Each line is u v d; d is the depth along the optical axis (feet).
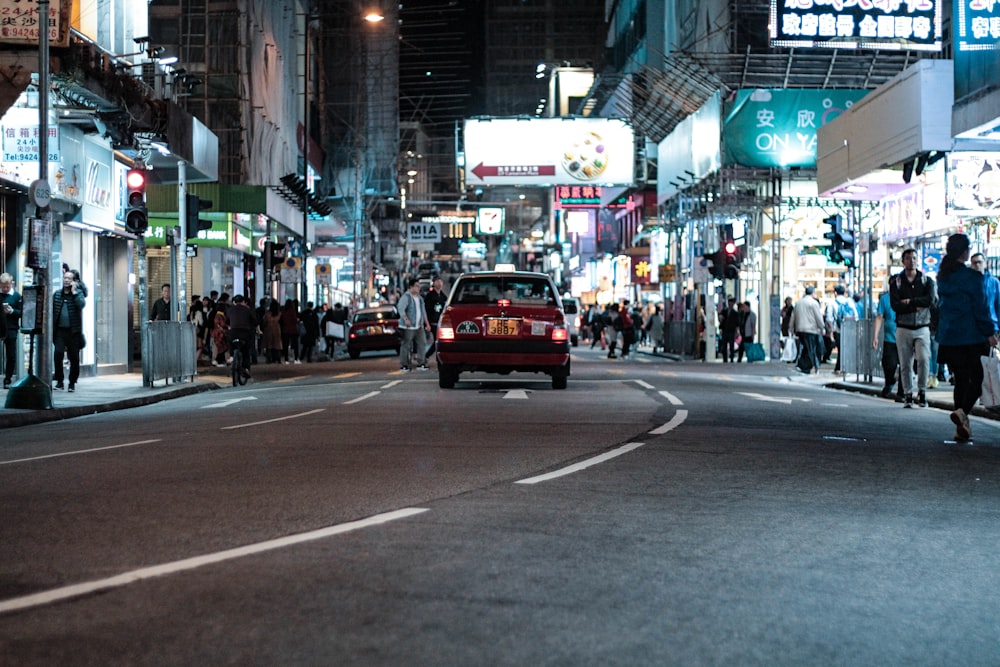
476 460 36.11
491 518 25.90
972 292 44.93
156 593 18.90
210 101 151.84
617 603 18.67
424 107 310.86
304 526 24.88
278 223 163.94
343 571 20.51
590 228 287.07
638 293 220.84
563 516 26.32
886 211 101.86
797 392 75.87
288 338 137.59
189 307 127.54
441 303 104.32
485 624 17.21
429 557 21.74
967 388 45.01
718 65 135.23
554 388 71.20
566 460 36.17
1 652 15.76
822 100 134.41
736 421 50.47
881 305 70.18
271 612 17.74
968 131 72.49
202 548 22.54
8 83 70.54
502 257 485.56
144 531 24.35
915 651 16.74
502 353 68.54
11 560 21.62
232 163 152.56
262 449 39.17
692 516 26.84
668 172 169.58
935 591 20.43
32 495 29.53
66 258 90.22
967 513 28.53
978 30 71.97
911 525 26.66
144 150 91.40
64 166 85.35
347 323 173.17
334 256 232.32
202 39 152.15
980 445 44.39
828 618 18.31
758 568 21.65
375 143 243.81
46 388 60.64
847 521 26.89
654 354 163.53
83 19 88.02
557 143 209.46
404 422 48.85
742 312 128.77
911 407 62.69
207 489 30.14
